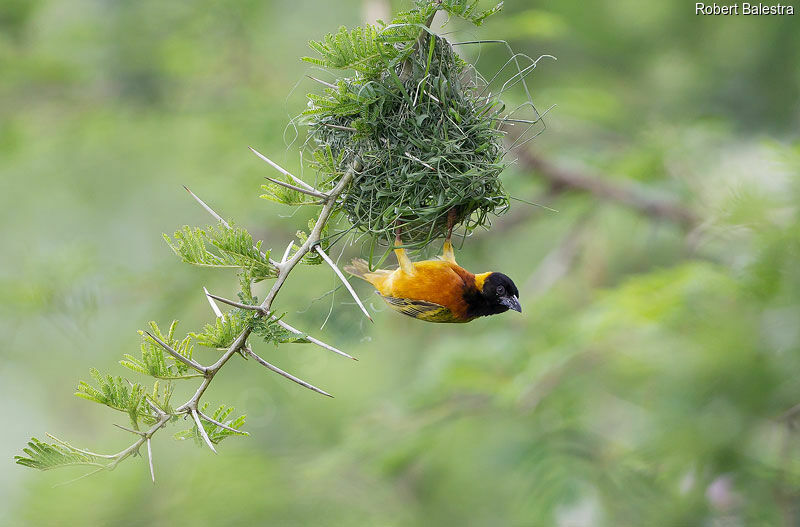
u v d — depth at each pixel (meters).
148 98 15.57
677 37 14.97
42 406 16.31
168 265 13.76
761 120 14.00
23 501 10.80
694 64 14.96
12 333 13.37
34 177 16.05
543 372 11.45
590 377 12.56
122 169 15.90
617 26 14.86
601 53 15.21
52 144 15.88
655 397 11.02
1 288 13.02
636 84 15.29
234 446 13.35
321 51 5.78
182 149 15.41
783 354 9.74
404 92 6.01
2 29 15.68
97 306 13.02
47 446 4.73
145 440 4.91
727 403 10.05
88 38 15.49
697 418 10.16
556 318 13.54
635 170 13.00
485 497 13.48
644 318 10.88
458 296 7.96
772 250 9.12
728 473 9.86
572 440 11.34
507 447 11.52
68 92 15.92
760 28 14.49
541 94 13.72
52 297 12.93
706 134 13.05
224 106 15.09
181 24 15.49
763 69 14.49
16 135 15.42
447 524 13.17
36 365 15.45
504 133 6.76
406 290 7.91
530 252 16.14
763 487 9.73
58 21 15.81
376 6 9.87
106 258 14.34
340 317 10.14
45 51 15.52
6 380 15.83
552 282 13.77
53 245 14.08
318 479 12.76
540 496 10.66
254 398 14.14
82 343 13.39
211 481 12.15
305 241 5.78
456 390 12.78
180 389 14.04
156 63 15.47
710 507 9.87
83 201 15.95
